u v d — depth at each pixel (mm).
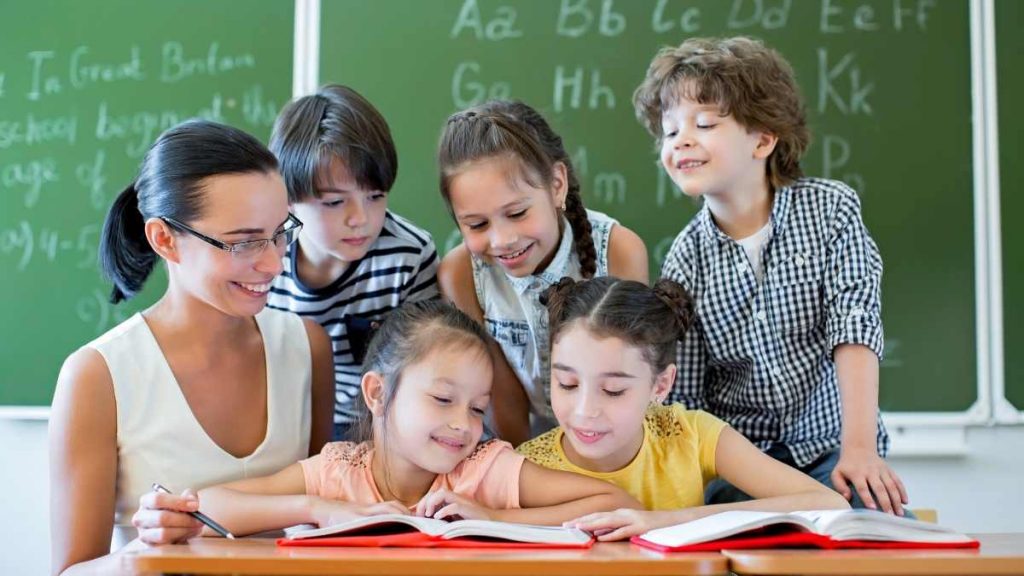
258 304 1590
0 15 2635
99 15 2635
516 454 1673
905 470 2521
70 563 1560
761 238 1897
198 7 2621
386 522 1316
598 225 2006
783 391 1891
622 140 2555
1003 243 2500
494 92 2570
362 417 1743
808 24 2535
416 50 2580
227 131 1576
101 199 2619
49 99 2633
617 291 1642
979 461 2506
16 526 2604
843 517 1261
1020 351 2490
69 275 2613
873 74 2527
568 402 1617
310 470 1672
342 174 1759
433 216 2561
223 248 1533
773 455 1899
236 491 1606
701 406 1969
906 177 2518
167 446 1647
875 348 1790
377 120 1834
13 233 2625
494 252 1741
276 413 1739
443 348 1626
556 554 1150
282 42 2600
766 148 1875
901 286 2510
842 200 1876
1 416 2596
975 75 2514
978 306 2498
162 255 1591
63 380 1628
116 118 2623
